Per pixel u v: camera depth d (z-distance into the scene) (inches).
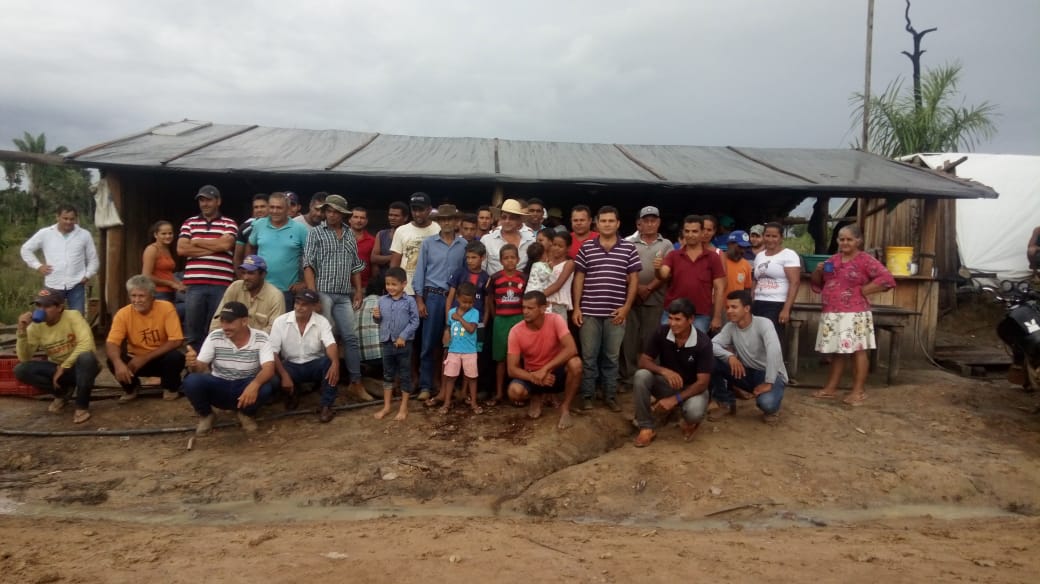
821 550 152.3
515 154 398.3
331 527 167.0
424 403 261.6
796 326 308.7
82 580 127.9
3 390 267.1
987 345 410.3
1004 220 467.5
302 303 242.5
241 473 205.5
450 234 265.9
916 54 676.7
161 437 234.4
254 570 132.0
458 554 142.6
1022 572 136.3
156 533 161.6
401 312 248.5
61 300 247.0
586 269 259.3
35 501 189.6
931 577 132.6
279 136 408.2
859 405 268.8
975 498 202.1
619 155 412.2
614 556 144.3
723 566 138.6
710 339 245.3
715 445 226.7
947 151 550.3
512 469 211.6
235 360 233.1
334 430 239.9
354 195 423.8
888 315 309.3
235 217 431.5
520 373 241.9
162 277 291.0
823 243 427.2
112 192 339.6
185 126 410.3
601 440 239.0
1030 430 245.8
